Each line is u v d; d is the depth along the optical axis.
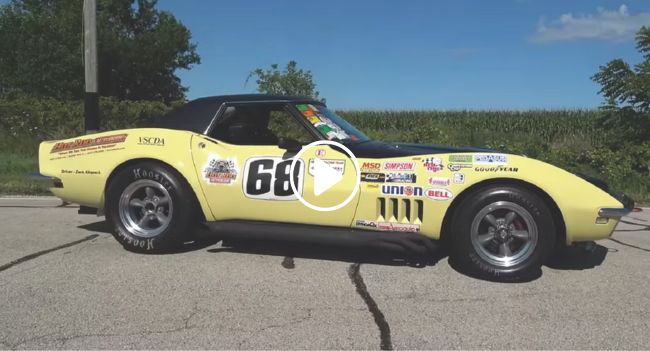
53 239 5.62
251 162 4.72
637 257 5.20
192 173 4.84
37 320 3.49
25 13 34.16
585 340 3.30
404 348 3.16
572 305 3.88
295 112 4.84
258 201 4.68
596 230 4.23
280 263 4.83
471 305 3.86
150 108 16.89
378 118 27.05
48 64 28.91
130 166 5.03
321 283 4.30
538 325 3.52
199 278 4.38
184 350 3.10
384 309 3.76
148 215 5.05
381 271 4.63
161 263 4.79
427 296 4.03
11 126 15.23
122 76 34.84
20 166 11.32
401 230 4.42
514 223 4.34
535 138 16.09
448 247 5.04
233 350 3.10
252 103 4.95
